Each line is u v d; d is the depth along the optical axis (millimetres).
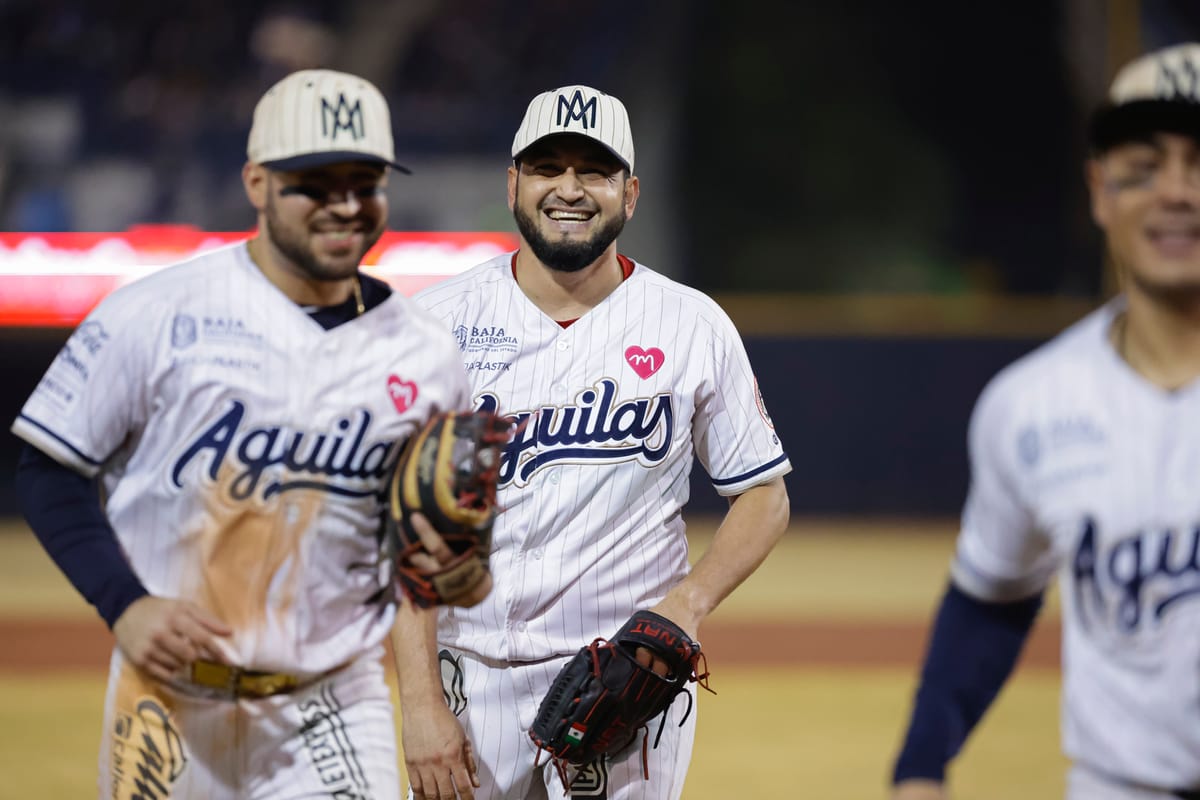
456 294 11523
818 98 56031
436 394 9211
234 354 8703
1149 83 6746
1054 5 54875
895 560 37938
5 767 19203
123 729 9094
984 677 7848
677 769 11258
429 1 53500
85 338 8727
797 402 41844
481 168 52688
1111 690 7152
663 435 11023
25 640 28188
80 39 51031
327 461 8859
